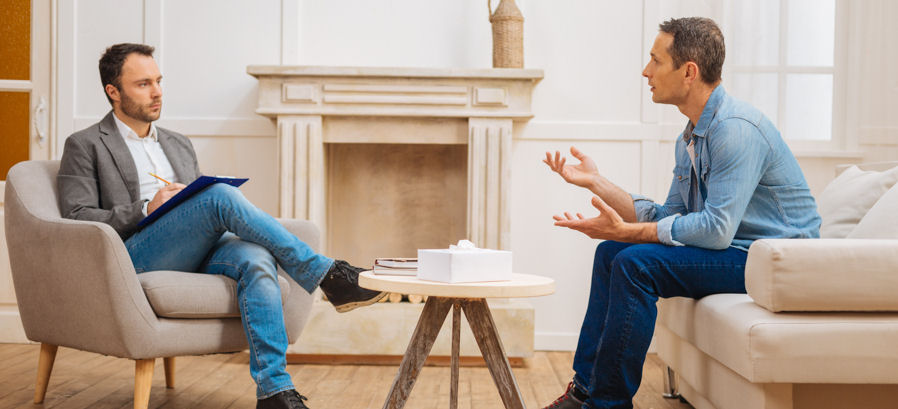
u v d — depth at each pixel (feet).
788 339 4.98
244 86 11.00
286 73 10.08
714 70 6.37
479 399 8.14
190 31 10.98
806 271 5.01
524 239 11.03
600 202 6.16
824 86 9.76
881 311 5.13
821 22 9.73
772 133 6.20
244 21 10.98
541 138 11.00
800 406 5.21
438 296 5.56
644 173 10.97
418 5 10.99
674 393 8.07
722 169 6.06
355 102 10.15
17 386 8.21
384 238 11.32
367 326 9.86
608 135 10.96
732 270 6.05
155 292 6.35
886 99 9.43
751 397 5.24
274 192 10.97
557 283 11.03
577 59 11.01
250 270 6.60
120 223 7.00
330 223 11.27
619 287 5.96
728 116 6.15
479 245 10.23
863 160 9.67
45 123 11.11
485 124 10.22
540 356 10.64
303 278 6.77
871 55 9.50
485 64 10.97
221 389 8.30
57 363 9.44
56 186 7.45
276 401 6.38
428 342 5.74
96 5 11.01
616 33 11.02
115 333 6.29
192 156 8.50
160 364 9.58
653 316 5.97
